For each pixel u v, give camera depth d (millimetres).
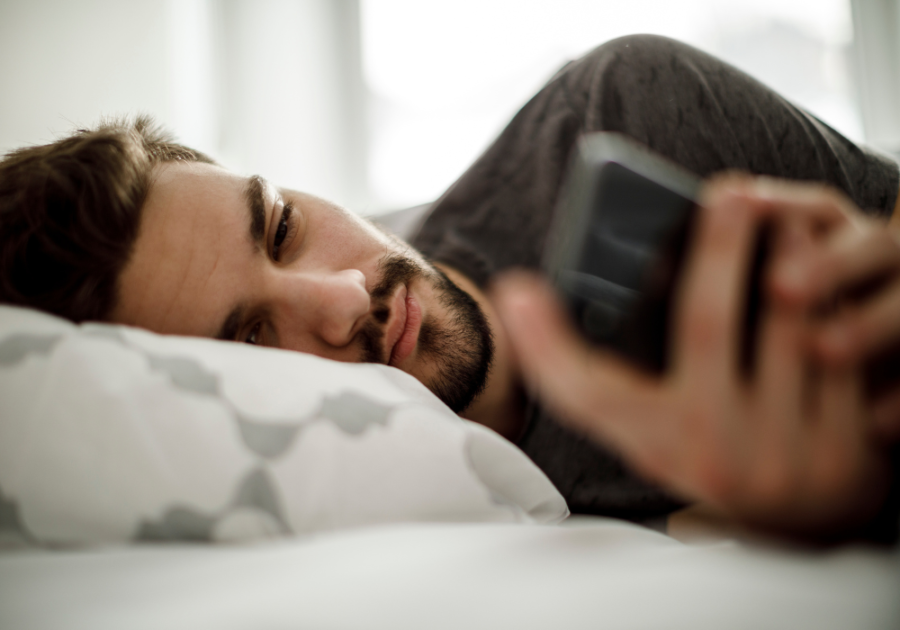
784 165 772
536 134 949
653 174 292
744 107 794
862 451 247
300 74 2197
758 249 253
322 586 230
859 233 258
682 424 243
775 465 239
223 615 206
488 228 959
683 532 582
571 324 281
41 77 1800
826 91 2115
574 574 234
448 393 727
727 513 256
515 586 222
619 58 870
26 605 235
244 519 360
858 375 252
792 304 243
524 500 484
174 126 1961
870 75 2088
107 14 1882
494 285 894
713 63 841
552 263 295
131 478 362
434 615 202
